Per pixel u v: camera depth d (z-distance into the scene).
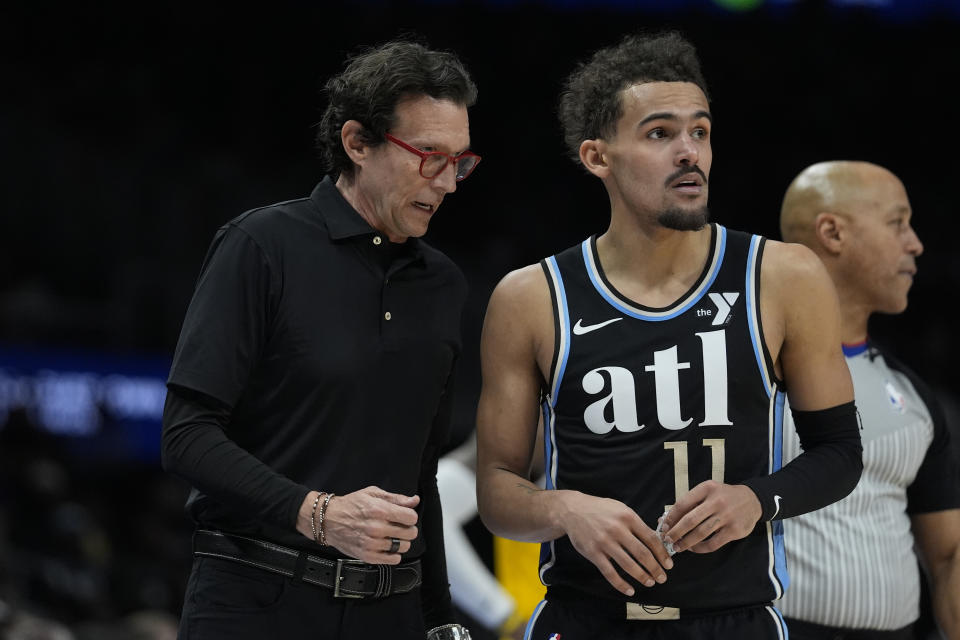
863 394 11.10
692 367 8.73
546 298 9.20
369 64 8.90
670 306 8.91
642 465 8.70
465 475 13.29
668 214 8.72
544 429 9.33
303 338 8.55
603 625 8.77
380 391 8.70
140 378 35.09
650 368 8.77
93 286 41.16
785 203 12.12
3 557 22.97
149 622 21.27
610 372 8.83
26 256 40.62
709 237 9.16
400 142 8.61
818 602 10.55
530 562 13.75
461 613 13.45
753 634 8.59
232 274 8.55
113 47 48.66
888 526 10.88
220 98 49.16
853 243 11.47
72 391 34.03
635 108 8.90
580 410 8.91
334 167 9.18
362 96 8.77
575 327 9.02
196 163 45.44
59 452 33.56
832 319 8.98
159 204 43.16
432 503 9.67
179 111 48.31
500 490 9.16
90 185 42.31
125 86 47.00
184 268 42.00
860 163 11.85
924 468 11.47
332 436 8.56
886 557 10.72
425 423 9.05
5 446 32.59
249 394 8.68
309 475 8.54
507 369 9.37
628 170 8.91
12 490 28.59
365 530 7.73
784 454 10.83
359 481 8.60
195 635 8.37
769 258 9.02
